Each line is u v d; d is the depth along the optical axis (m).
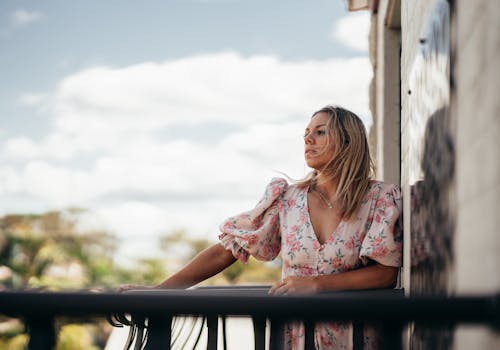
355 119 2.54
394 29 4.27
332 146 2.50
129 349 1.98
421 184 2.00
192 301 1.21
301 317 1.18
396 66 4.25
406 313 1.14
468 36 1.41
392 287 2.44
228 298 1.20
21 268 21.16
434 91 1.79
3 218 22.41
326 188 2.52
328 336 2.30
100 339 15.34
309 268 2.45
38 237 21.89
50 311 1.25
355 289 2.35
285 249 2.49
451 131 1.56
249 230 2.56
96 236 24.73
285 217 2.54
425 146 1.93
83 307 1.24
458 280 1.47
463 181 1.44
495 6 1.22
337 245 2.41
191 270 2.57
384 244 2.38
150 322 1.52
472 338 1.32
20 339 13.38
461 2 1.47
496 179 1.20
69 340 14.72
